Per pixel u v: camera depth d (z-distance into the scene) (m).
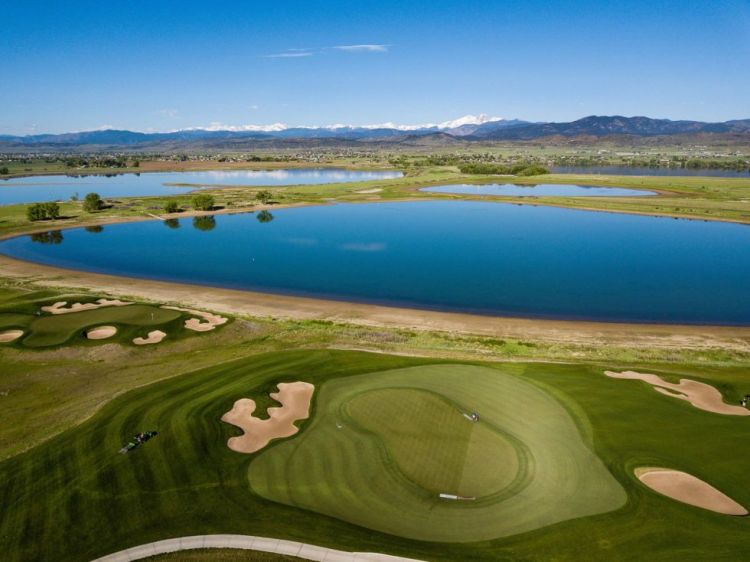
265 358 55.06
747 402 45.34
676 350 58.81
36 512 32.16
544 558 28.55
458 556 28.69
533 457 37.41
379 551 29.02
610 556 28.64
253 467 36.53
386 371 51.75
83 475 35.62
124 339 59.12
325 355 55.94
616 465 36.56
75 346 57.09
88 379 50.47
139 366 53.62
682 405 45.16
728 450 38.31
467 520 31.44
